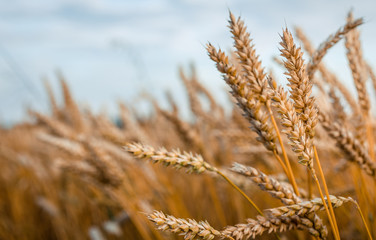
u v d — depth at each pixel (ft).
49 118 4.76
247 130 3.40
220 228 3.62
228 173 2.37
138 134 4.06
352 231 2.64
